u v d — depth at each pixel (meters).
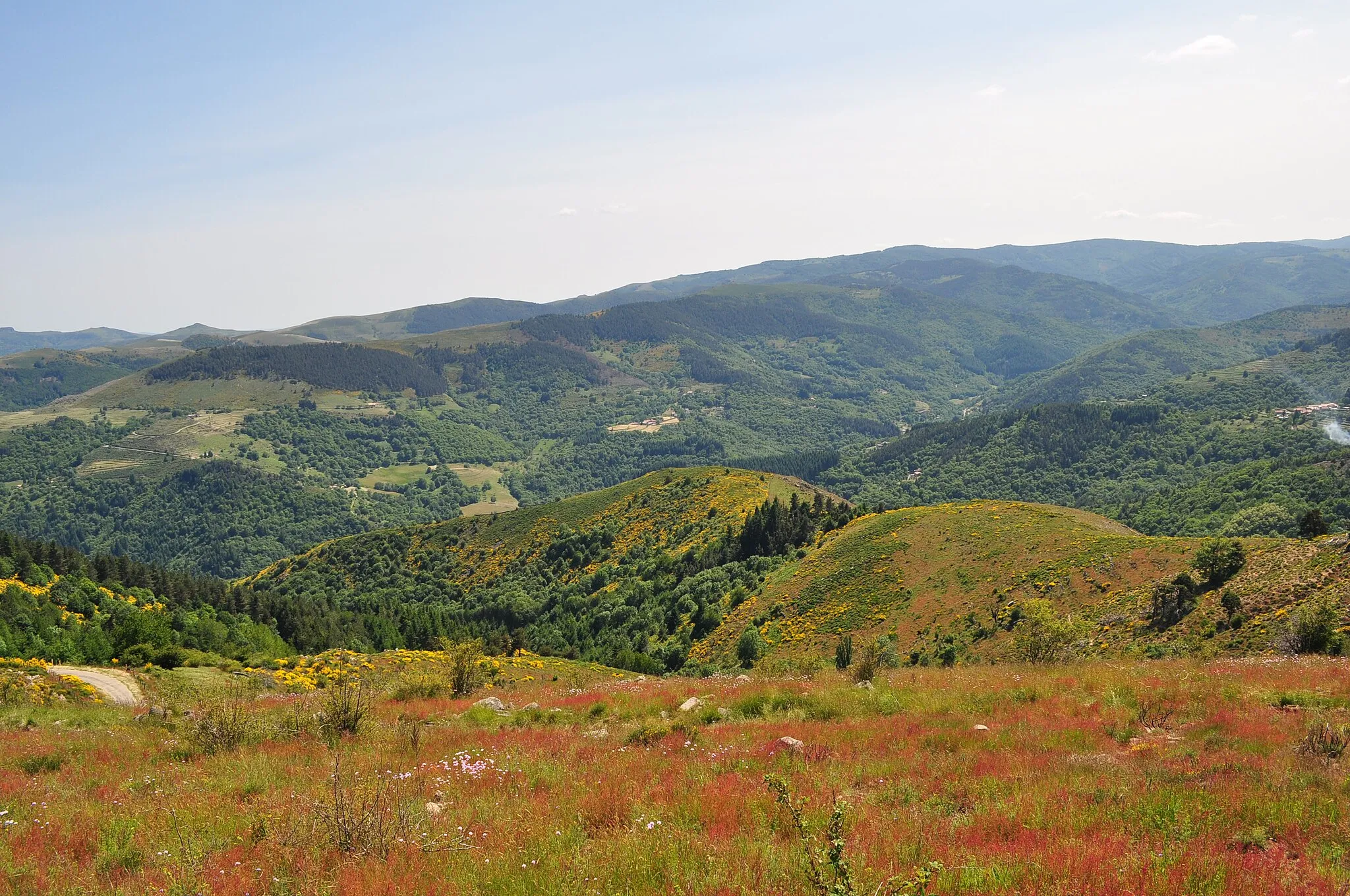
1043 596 72.25
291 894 9.16
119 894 9.40
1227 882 7.98
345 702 21.03
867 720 18.75
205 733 19.58
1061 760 13.54
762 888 8.30
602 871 9.13
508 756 16.11
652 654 98.75
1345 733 13.38
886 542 98.44
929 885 8.08
